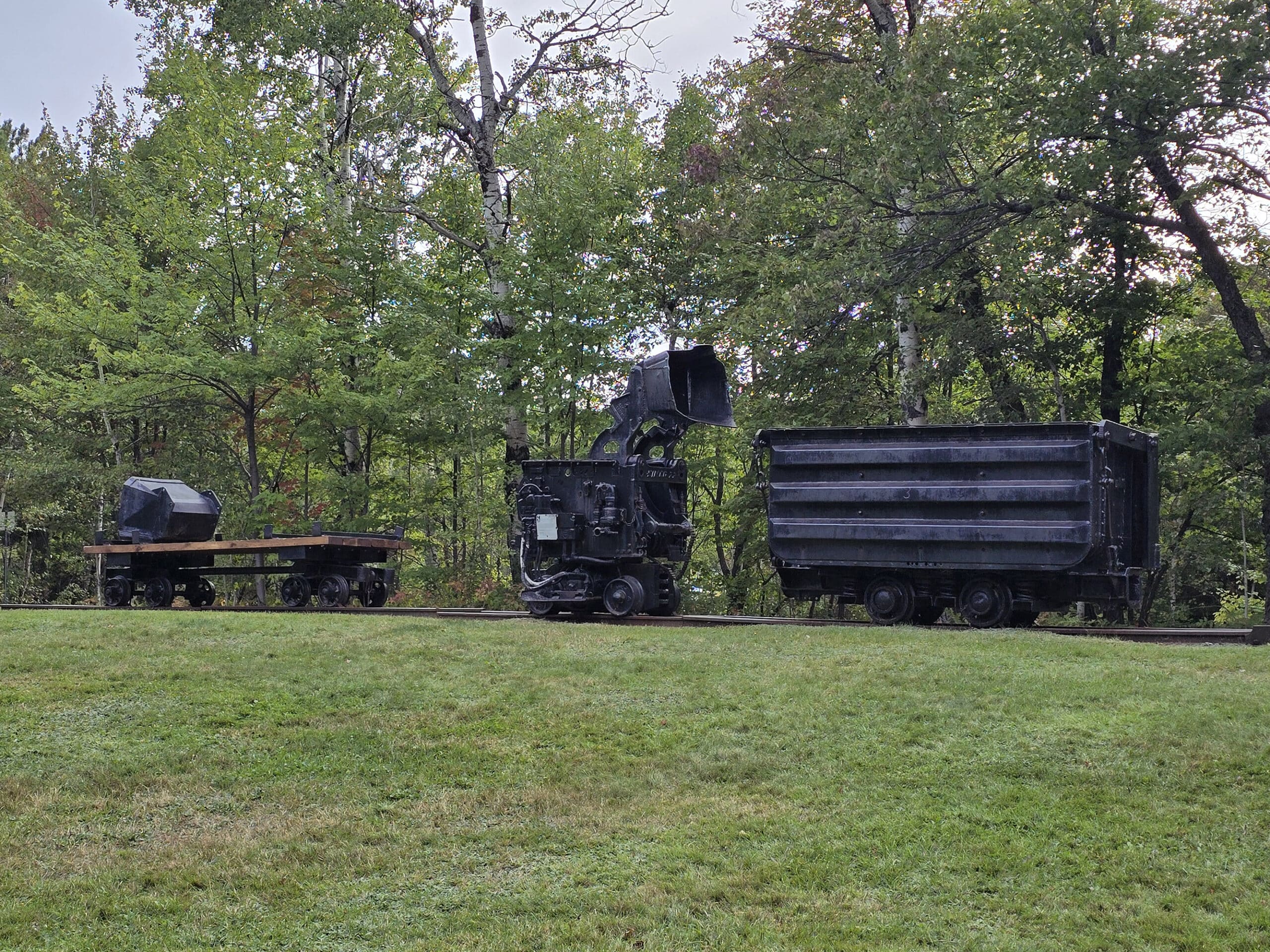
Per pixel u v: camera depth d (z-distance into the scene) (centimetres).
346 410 2439
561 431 2725
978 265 2309
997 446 1490
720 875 657
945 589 1569
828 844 695
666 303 2875
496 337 2641
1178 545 2559
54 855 699
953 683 1019
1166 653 1147
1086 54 2019
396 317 2452
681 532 1708
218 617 1514
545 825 743
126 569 2231
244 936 596
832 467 1609
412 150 3034
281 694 1045
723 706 992
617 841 717
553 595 1714
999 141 2214
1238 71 1864
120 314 2450
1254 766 784
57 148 3734
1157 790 759
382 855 699
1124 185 2139
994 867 655
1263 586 3228
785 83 2392
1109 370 2412
